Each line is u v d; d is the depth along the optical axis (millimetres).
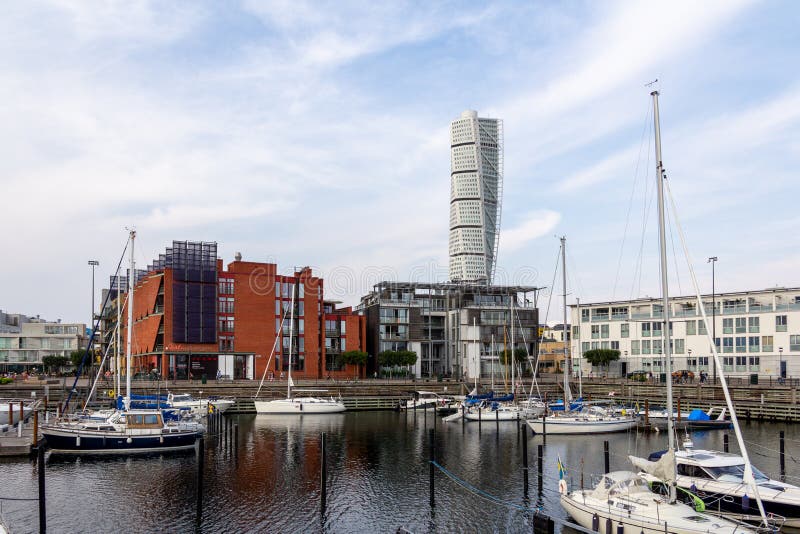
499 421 71625
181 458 47812
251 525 32031
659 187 30891
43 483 30312
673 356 109312
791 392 73562
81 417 53031
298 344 120750
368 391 93438
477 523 32500
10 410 54781
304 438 59438
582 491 31125
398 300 136625
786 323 96062
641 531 26562
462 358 133500
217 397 82562
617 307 119062
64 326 164375
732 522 26891
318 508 34969
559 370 139125
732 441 56750
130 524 32000
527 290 141250
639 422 64625
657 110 31344
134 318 127625
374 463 47156
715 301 104625
